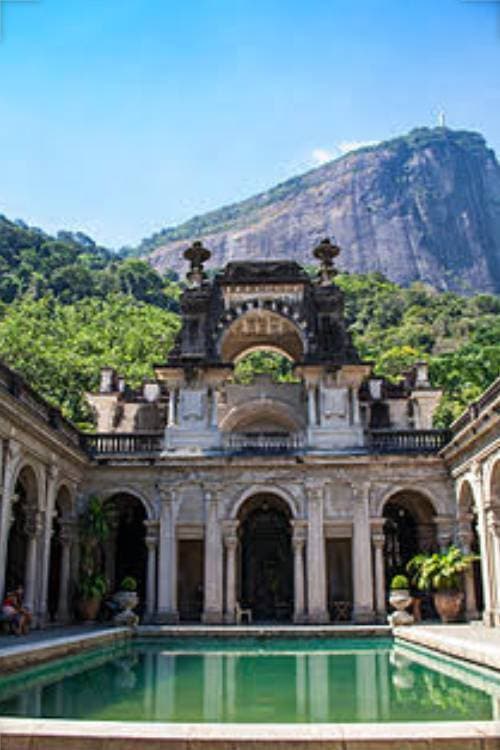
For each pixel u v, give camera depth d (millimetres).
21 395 23984
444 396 59781
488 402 24859
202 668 17312
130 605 27234
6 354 57094
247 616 31500
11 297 92125
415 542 34906
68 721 9117
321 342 32656
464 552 29797
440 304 112250
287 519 35000
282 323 34406
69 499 30141
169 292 113812
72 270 99562
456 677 15477
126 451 31984
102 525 30297
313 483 31062
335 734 8602
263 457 31031
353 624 29375
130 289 107688
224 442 32594
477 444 26484
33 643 17562
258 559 34750
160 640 24688
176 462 31422
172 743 8445
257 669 17188
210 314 33375
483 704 12086
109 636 21859
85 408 56281
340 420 31812
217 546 30750
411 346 90625
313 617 29688
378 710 11641
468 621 28250
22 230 115625
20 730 8695
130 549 35344
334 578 32781
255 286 33469
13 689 13594
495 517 25266
